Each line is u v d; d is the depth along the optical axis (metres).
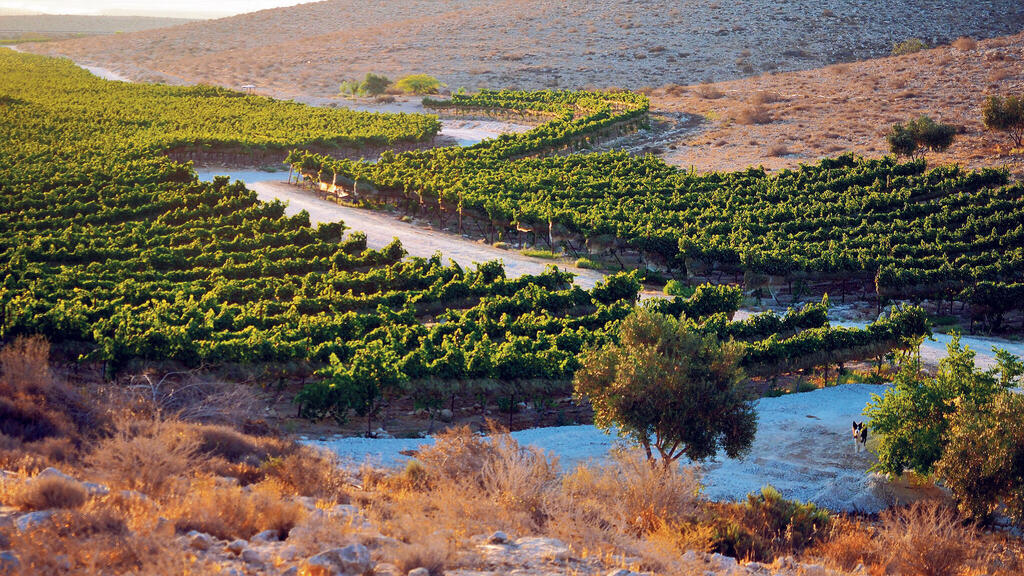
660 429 24.00
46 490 14.45
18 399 23.19
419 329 38.53
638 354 24.53
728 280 58.09
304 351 34.62
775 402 36.31
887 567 19.66
